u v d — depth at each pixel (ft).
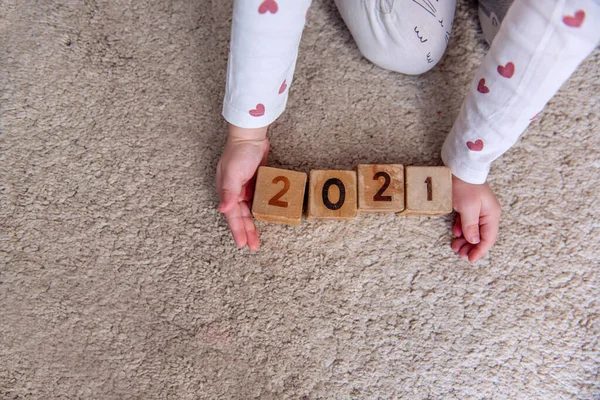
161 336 2.86
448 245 3.04
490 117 2.52
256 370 2.83
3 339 2.82
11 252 2.95
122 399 2.76
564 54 2.18
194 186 3.07
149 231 3.00
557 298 3.00
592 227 3.11
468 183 2.92
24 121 3.14
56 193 3.04
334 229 3.03
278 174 2.80
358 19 3.06
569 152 3.22
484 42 3.38
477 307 2.97
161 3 3.36
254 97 2.48
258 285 2.94
